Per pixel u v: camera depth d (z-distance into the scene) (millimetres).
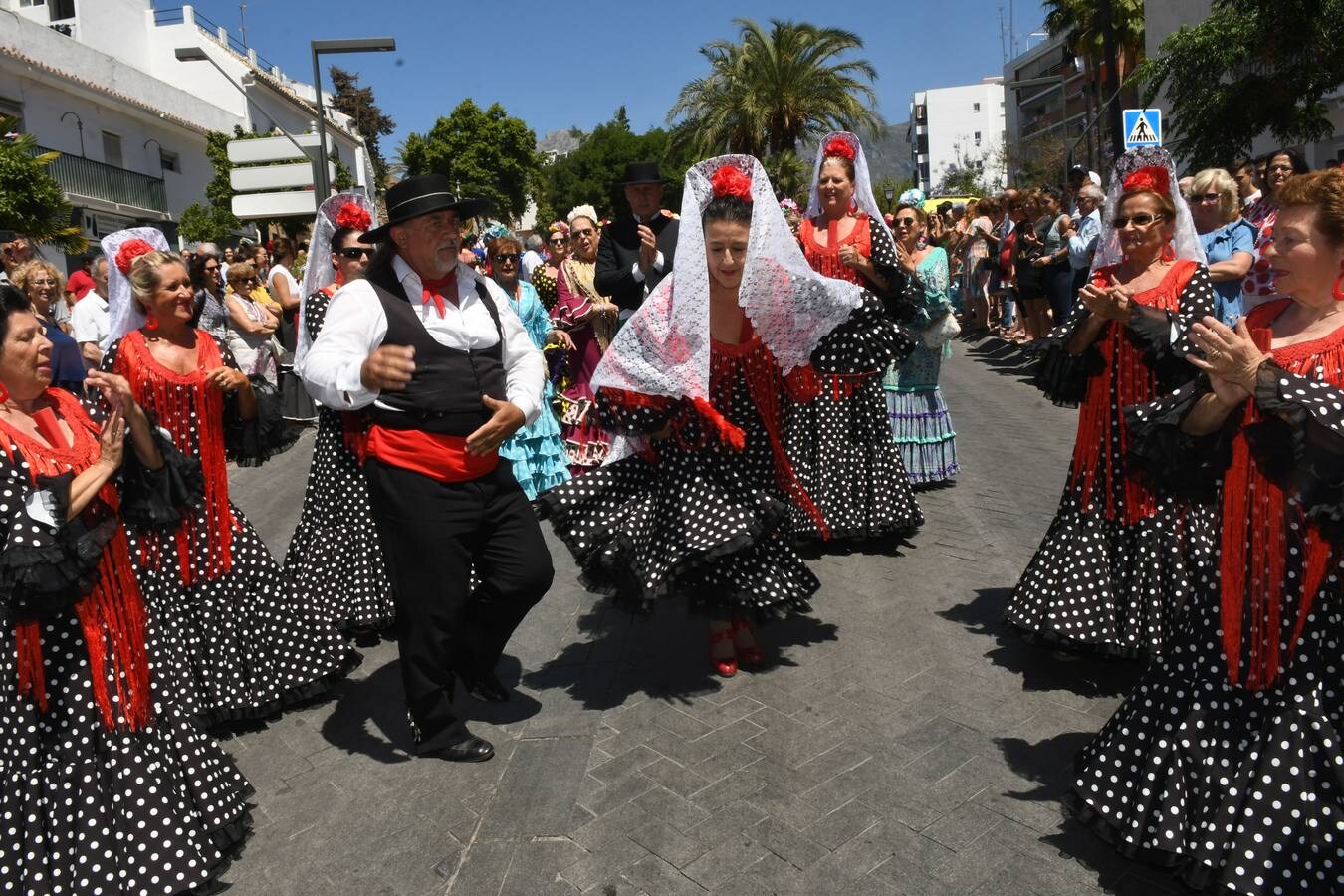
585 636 4520
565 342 6930
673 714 3664
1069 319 3779
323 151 13086
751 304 3629
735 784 3145
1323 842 2256
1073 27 32281
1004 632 4215
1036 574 3807
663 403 3646
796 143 31875
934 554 5301
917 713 3545
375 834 3021
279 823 3125
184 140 28422
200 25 34906
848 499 5344
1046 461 7262
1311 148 19422
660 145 51844
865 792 3049
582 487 3787
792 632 4367
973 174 64875
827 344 3885
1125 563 3627
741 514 3553
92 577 2619
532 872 2764
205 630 3744
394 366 3080
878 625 4379
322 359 3191
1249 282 4938
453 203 3242
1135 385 3551
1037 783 3053
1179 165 15969
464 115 43875
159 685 2908
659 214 6520
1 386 2611
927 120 101062
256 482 8539
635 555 3639
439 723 3457
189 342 3756
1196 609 2596
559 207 52812
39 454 2594
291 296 9656
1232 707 2461
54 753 2643
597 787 3184
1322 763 2293
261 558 3883
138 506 2873
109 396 2660
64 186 22375
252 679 3793
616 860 2787
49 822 2615
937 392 6594
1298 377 2211
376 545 4629
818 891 2602
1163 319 3244
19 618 2557
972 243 15664
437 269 3322
